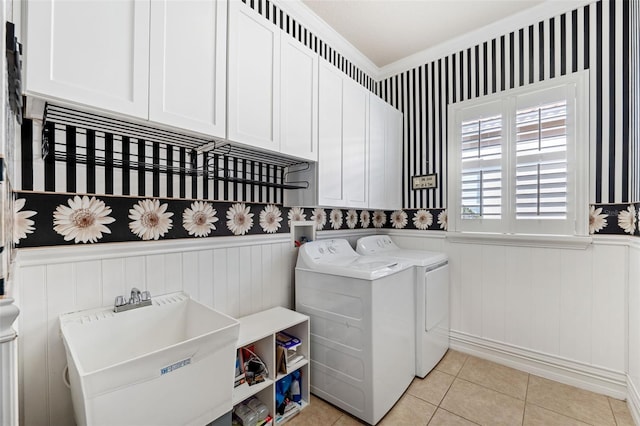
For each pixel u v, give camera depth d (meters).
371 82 2.98
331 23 2.26
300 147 1.73
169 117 1.13
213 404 1.10
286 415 1.67
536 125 2.13
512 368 2.23
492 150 2.34
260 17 1.49
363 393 1.64
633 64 1.75
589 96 1.94
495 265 2.33
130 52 1.02
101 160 1.26
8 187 0.67
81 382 0.78
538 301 2.14
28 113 1.01
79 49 0.91
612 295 1.86
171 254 1.50
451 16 2.19
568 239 1.97
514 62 2.24
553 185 2.07
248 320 1.77
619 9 1.85
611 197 1.86
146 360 0.90
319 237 2.44
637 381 1.62
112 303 1.30
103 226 1.28
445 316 2.44
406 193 2.86
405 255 2.35
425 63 2.73
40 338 1.12
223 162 1.74
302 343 1.85
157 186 1.45
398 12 2.14
